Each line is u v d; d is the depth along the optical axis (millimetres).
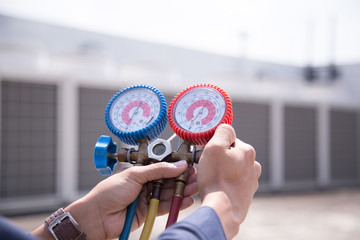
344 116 7105
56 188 4133
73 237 728
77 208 754
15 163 3941
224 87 6125
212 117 744
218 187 566
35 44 4762
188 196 754
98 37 5895
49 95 4156
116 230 772
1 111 3895
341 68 7871
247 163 600
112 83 4480
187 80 6578
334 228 3658
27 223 3533
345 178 6992
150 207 711
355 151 7238
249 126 5668
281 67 7645
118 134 785
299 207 4742
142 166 738
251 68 7277
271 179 5859
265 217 4121
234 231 542
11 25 5254
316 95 7172
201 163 591
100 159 763
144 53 6293
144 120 787
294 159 6168
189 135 739
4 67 4145
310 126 6438
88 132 4336
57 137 4172
